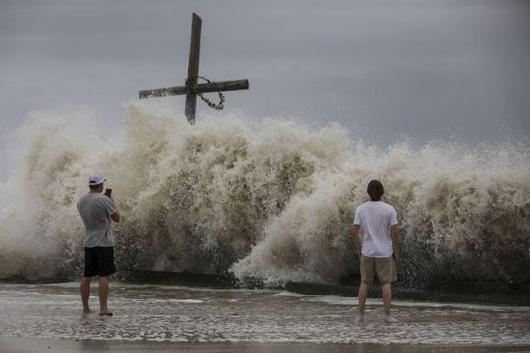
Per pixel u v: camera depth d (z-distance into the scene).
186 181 30.20
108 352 12.90
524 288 21.86
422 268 23.61
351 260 25.22
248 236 29.16
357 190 24.80
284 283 25.19
